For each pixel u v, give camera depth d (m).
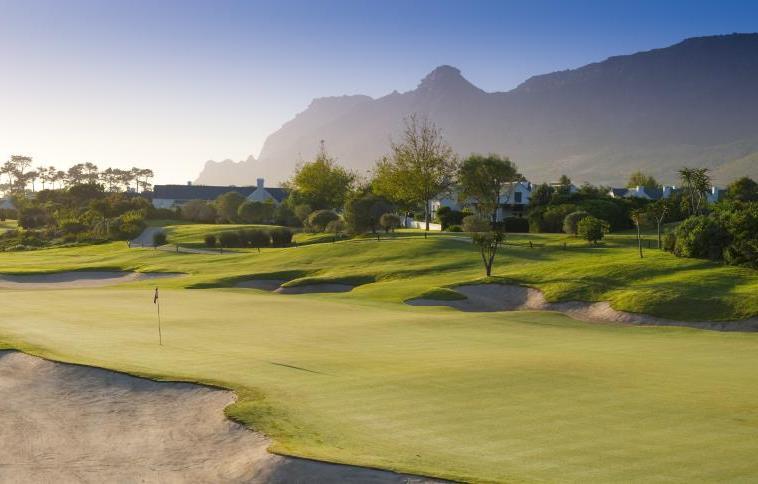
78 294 52.94
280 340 32.25
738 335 37.72
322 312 43.00
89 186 174.00
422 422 19.59
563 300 51.81
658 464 16.38
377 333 34.91
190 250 99.38
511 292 55.91
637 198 119.75
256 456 17.31
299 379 24.22
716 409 20.80
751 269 57.81
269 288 67.38
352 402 21.52
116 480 16.98
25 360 27.34
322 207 150.00
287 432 18.84
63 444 19.55
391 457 16.86
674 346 33.00
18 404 22.91
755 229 60.03
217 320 38.59
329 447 17.62
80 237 123.62
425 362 27.30
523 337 35.03
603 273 59.09
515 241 89.06
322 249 83.44
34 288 68.19
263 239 104.12
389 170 126.38
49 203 172.00
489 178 120.88
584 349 31.56
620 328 40.44
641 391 22.86
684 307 47.06
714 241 62.62
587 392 22.67
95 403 22.72
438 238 89.56
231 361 27.09
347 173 156.12
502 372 25.41
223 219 150.25
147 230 130.00
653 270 59.41
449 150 124.44
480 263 72.38
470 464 16.41
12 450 19.22
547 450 17.34
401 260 75.75
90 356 27.69
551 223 109.38
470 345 31.89
